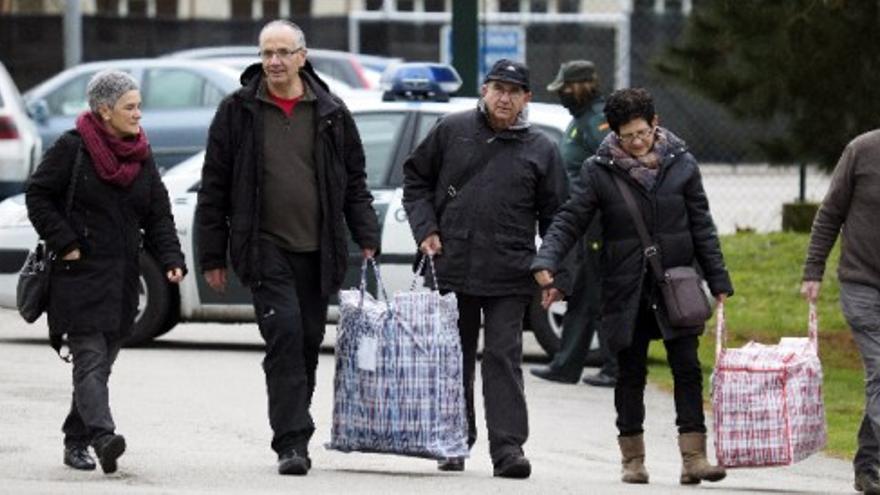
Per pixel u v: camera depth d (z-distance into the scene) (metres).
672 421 25.91
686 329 19.89
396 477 19.78
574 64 28.27
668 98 62.59
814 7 32.19
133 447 21.56
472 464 21.50
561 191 20.61
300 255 19.86
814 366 20.06
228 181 19.94
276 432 19.67
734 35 32.78
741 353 20.05
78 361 19.41
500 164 20.53
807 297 20.55
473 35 37.22
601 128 28.12
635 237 19.89
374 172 30.09
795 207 46.25
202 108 44.12
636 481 20.14
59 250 19.25
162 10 73.69
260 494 18.03
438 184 20.69
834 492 20.27
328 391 26.95
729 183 60.25
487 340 20.50
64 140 19.41
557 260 20.09
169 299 30.61
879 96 32.53
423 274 21.45
